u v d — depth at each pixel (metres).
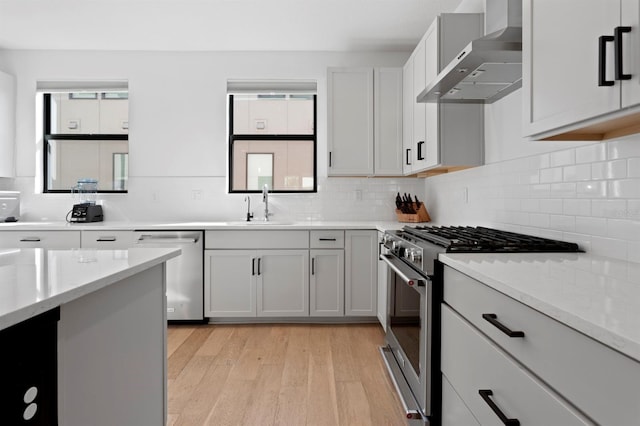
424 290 1.67
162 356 1.49
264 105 4.17
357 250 3.35
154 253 1.42
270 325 3.38
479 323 1.26
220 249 3.33
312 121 4.03
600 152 1.52
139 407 1.31
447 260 1.49
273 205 3.92
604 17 1.03
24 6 3.04
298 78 3.90
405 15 3.18
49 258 1.30
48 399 0.83
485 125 2.58
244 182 4.06
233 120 4.03
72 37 3.58
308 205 3.92
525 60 1.43
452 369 1.49
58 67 3.87
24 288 0.87
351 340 3.01
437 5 3.02
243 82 3.91
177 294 3.34
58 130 4.08
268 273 3.35
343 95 3.54
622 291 0.94
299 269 3.35
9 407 0.72
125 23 3.31
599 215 1.53
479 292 1.26
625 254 1.40
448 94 2.25
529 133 1.41
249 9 3.08
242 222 3.69
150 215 3.89
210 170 3.90
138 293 1.30
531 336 0.95
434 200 3.59
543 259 1.43
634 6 0.93
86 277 0.99
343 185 3.91
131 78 3.87
